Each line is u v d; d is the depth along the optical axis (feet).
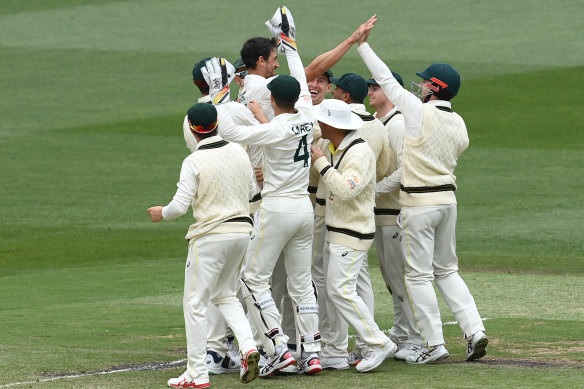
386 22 434.71
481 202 202.90
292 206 87.97
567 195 207.72
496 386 81.35
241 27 429.79
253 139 86.48
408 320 98.22
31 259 164.04
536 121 285.84
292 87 87.30
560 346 99.09
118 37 416.26
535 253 160.66
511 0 471.62
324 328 98.22
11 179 231.09
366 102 305.94
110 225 190.60
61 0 495.00
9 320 116.16
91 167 243.40
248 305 88.94
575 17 432.66
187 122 93.71
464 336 94.38
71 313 120.47
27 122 295.28
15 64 373.61
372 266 153.07
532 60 363.35
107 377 86.74
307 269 90.22
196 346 83.25
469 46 388.16
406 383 83.87
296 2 481.05
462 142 94.48
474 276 142.82
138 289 136.98
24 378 86.22
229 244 83.15
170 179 231.30
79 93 332.80
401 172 95.25
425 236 93.30
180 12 462.60
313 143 95.50
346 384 84.17
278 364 87.10
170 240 177.68
